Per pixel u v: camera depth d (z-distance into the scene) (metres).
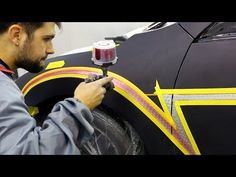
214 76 1.39
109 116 1.66
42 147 1.14
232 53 1.38
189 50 1.46
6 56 1.24
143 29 1.83
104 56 1.47
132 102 1.54
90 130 1.25
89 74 1.61
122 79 1.56
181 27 1.50
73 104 1.25
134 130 1.59
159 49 1.52
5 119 1.14
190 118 1.43
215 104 1.38
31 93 1.86
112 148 1.66
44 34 1.26
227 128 1.37
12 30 1.21
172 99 1.46
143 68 1.53
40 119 1.95
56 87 1.78
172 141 1.48
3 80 1.21
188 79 1.43
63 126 1.18
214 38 1.46
